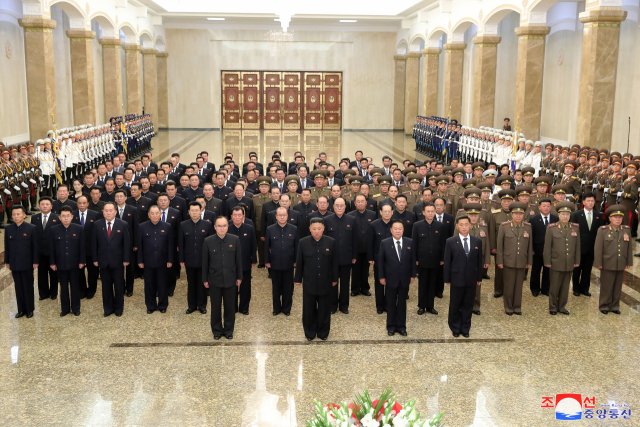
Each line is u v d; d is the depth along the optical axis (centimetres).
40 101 1817
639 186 1230
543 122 2734
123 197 970
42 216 939
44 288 951
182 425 589
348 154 2702
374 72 3866
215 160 2452
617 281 893
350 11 3338
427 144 2664
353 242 898
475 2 2355
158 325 846
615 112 2100
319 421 385
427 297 905
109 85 2550
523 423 598
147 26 3222
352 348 773
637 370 712
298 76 3856
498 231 900
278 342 791
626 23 2016
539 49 1972
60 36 2747
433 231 880
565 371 709
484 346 782
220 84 3825
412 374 700
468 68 3139
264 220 1050
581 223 961
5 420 593
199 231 879
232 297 793
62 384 668
